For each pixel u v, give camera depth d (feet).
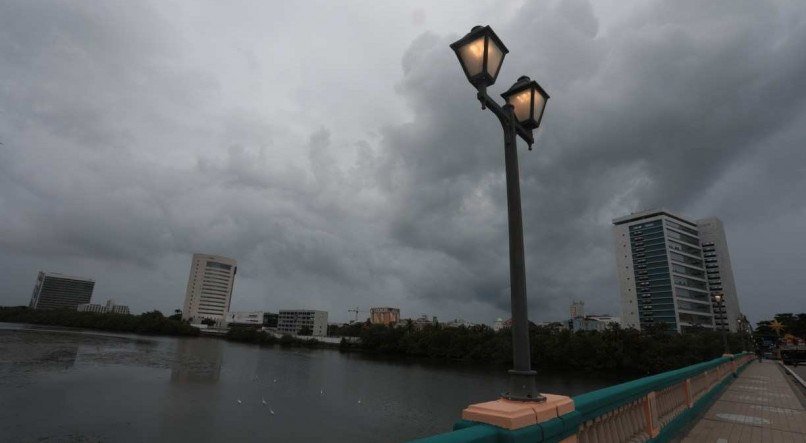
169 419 125.39
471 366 305.32
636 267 408.46
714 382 43.27
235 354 342.85
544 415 9.68
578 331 278.46
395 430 126.82
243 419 130.72
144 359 270.05
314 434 118.93
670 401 24.52
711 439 23.45
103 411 130.82
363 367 286.46
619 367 246.47
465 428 8.96
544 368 270.46
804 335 325.62
